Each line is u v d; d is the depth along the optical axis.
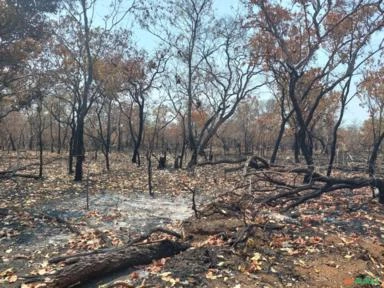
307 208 11.31
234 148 51.38
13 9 17.14
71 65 23.62
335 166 16.45
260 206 9.75
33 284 6.14
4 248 8.49
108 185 17.73
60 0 18.83
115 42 24.67
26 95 23.36
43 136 56.69
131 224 10.52
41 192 15.77
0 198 14.30
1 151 44.84
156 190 16.44
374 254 7.24
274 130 45.69
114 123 47.28
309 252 7.14
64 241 8.98
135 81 32.25
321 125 41.47
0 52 18.42
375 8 17.89
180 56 30.88
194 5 29.02
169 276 5.98
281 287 5.88
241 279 5.98
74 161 28.28
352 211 10.98
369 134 41.38
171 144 56.19
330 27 18.39
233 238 7.58
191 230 8.70
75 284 6.12
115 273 6.49
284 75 23.31
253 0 18.84
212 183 17.72
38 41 20.20
